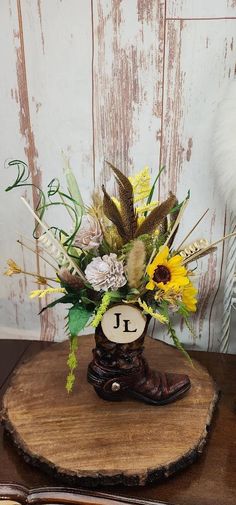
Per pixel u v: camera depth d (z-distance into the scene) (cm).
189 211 67
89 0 59
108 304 50
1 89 65
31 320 78
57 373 62
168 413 55
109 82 62
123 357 54
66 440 51
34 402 57
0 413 56
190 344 75
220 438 54
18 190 70
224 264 69
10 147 68
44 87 64
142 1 58
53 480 49
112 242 50
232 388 63
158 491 48
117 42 60
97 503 47
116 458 49
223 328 70
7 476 50
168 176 66
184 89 61
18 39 62
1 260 75
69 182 54
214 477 50
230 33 58
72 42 61
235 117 57
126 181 47
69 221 70
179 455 49
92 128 65
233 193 59
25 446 51
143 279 49
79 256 51
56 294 75
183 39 59
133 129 64
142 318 51
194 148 64
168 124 63
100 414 55
